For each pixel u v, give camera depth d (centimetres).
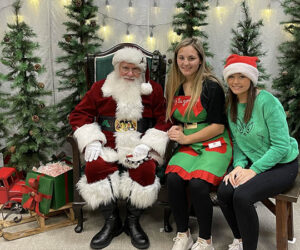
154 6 258
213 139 172
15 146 225
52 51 263
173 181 160
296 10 221
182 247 162
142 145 175
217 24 259
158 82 204
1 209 190
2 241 177
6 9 251
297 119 232
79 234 185
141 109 183
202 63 173
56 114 242
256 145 157
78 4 218
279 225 150
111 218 174
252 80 151
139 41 266
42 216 183
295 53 231
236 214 143
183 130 180
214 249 170
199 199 154
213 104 168
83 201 182
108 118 185
